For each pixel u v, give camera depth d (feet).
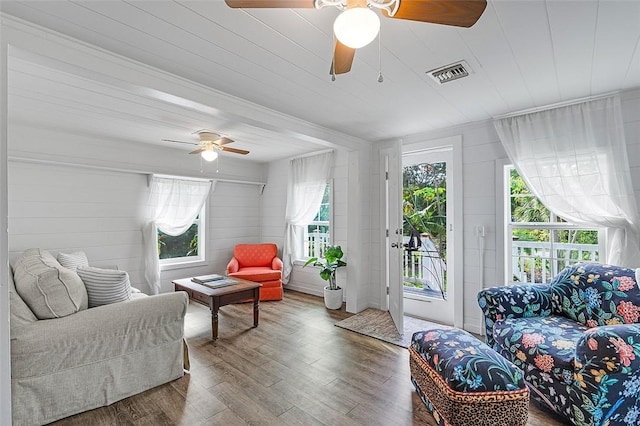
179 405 6.61
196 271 16.21
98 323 6.53
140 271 14.11
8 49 5.10
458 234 11.01
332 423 6.02
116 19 5.11
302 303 14.47
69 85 7.72
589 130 8.34
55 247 11.81
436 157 12.23
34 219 11.37
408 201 13.08
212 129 11.72
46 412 5.94
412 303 12.69
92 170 12.77
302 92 8.10
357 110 9.47
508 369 5.47
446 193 11.95
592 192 8.32
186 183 15.62
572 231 9.25
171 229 15.23
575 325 6.90
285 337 10.33
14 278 7.71
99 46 5.90
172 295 7.76
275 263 15.88
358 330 10.94
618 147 7.94
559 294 7.68
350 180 13.19
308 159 16.12
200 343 9.84
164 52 6.15
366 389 7.21
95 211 12.85
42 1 4.64
